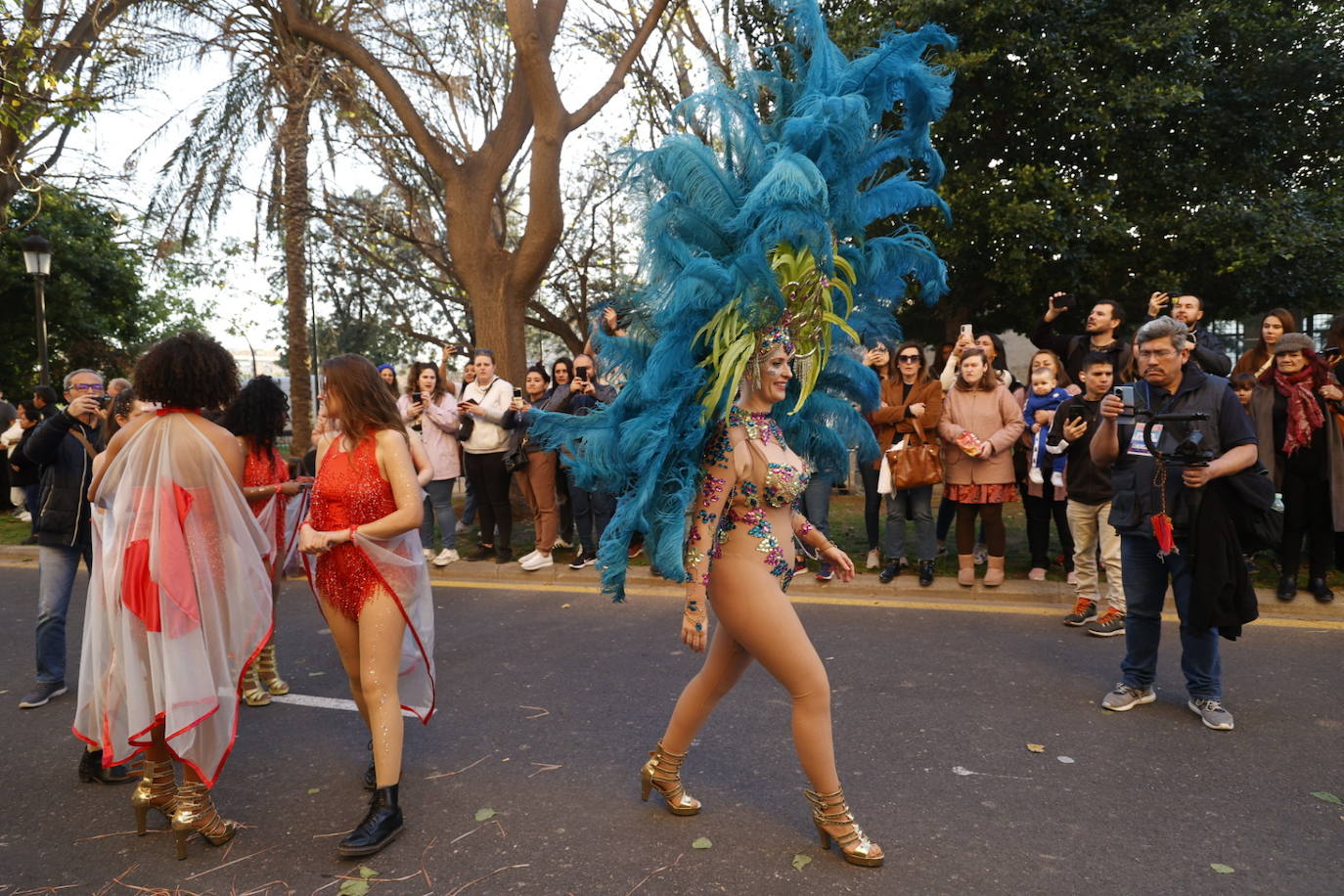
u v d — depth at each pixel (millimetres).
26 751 3803
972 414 5984
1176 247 11641
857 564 6820
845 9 11438
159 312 27875
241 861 2836
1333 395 5188
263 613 2953
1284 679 4270
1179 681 4301
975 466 5914
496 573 7125
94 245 21203
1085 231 11055
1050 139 11734
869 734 3734
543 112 9109
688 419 2629
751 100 2787
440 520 7363
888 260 2984
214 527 2891
